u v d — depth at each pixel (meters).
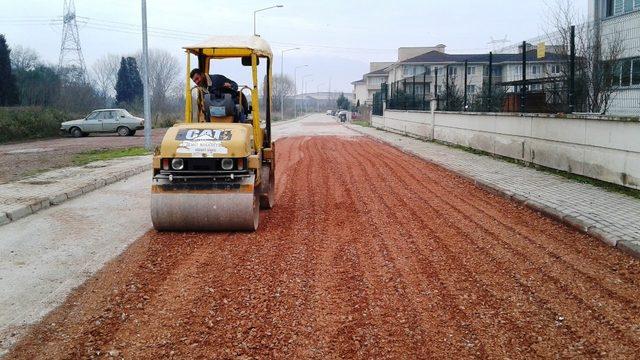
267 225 9.13
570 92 14.22
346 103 121.62
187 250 7.65
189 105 9.46
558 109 15.32
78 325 5.21
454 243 7.86
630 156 11.32
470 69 24.39
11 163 18.22
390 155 20.77
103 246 7.94
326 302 5.68
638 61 19.39
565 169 14.02
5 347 4.79
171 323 5.20
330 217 9.68
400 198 11.43
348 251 7.50
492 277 6.41
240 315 5.35
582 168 13.21
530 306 5.54
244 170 8.56
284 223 9.27
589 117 12.76
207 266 6.89
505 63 21.80
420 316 5.32
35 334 5.04
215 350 4.66
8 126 32.41
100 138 33.62
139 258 7.29
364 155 20.77
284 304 5.62
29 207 10.23
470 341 4.80
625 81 19.70
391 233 8.48
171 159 8.45
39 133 34.94
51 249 7.80
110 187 13.47
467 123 21.78
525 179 13.30
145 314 5.42
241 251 7.55
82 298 5.89
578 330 4.98
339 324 5.15
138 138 33.12
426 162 18.06
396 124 37.06
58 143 29.28
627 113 15.12
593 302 5.63
